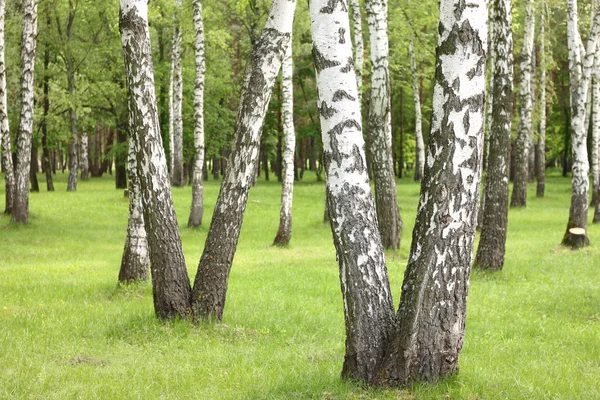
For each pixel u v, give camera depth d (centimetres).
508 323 975
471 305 1095
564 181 4659
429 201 576
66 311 996
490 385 611
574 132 1788
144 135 898
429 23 2548
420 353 583
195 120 2412
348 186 600
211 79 4156
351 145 603
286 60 1984
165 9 2578
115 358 743
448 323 582
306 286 1268
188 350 786
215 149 4653
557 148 5478
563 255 1645
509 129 1400
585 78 1780
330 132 606
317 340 877
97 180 5131
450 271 574
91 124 4006
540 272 1420
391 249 1730
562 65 4297
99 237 2202
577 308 1073
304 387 611
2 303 1055
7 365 686
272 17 906
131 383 632
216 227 918
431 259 573
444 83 575
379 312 594
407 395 567
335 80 607
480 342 858
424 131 5334
